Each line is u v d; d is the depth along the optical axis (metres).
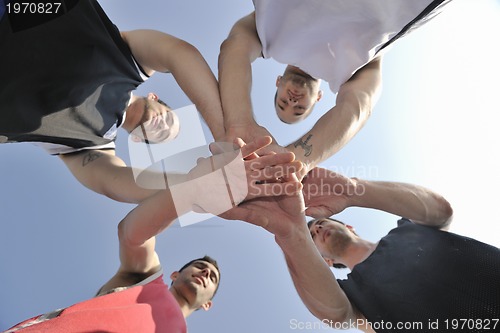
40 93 0.97
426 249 1.10
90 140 1.13
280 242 0.97
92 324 0.89
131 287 1.02
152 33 1.09
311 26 1.02
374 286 1.10
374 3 0.92
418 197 1.17
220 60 1.06
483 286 0.94
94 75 1.02
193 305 1.30
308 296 1.02
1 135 1.02
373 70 1.12
